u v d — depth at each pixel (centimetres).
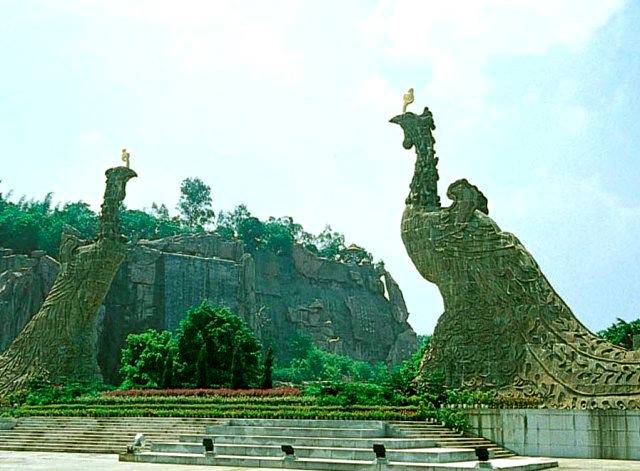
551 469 2580
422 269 4700
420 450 2556
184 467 2427
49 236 12381
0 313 10200
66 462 2702
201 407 3997
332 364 13500
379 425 3031
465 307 4453
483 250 4441
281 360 14250
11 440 3797
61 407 4456
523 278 4306
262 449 2638
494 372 4253
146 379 6538
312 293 15775
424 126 4984
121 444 3453
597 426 3259
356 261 17312
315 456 2552
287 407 3738
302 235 18062
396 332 16500
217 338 6391
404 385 4134
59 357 5872
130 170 6284
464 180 4622
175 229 15075
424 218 4697
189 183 17250
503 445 3416
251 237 15612
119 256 6109
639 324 6806
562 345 4094
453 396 3841
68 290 6019
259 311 14412
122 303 11669
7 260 10912
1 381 5934
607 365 3897
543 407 3922
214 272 12694
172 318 11844
